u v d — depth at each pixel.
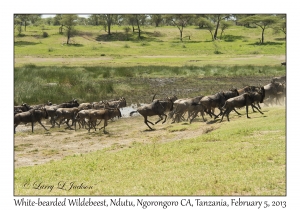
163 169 13.48
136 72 52.22
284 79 31.86
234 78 48.28
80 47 98.75
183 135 20.02
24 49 91.75
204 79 47.53
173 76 50.72
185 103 22.98
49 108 24.34
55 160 16.81
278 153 13.81
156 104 22.83
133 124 24.94
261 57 76.56
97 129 23.73
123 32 123.31
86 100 32.19
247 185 11.01
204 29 132.25
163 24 147.88
